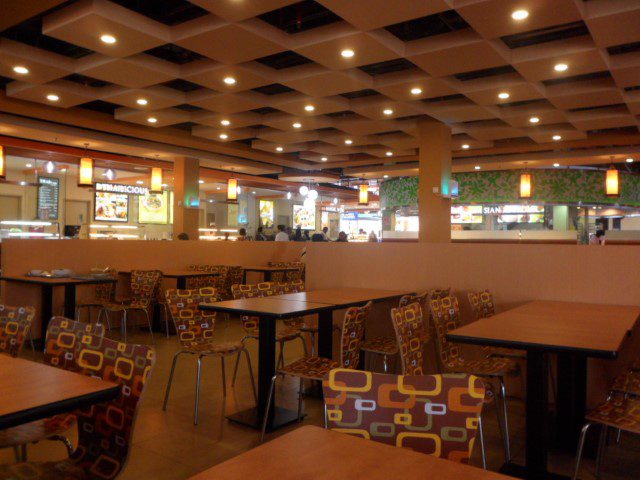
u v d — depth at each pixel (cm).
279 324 702
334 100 750
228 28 490
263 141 1080
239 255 904
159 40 515
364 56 555
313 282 511
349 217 2383
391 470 106
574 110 808
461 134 989
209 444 311
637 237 902
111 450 177
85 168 974
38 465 181
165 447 306
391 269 466
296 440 122
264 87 740
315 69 625
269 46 530
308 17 521
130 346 179
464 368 308
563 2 430
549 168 1259
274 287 466
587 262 372
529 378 247
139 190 1424
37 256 632
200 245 840
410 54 552
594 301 368
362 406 142
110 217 1548
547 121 820
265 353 340
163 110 823
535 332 247
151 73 620
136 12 495
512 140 1027
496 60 564
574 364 307
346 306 360
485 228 1381
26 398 142
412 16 459
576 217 1329
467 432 135
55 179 1420
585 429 224
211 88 678
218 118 852
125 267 729
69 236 1216
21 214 1352
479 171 1315
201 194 1859
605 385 361
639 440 317
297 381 453
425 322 441
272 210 2048
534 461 246
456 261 431
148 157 1118
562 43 544
